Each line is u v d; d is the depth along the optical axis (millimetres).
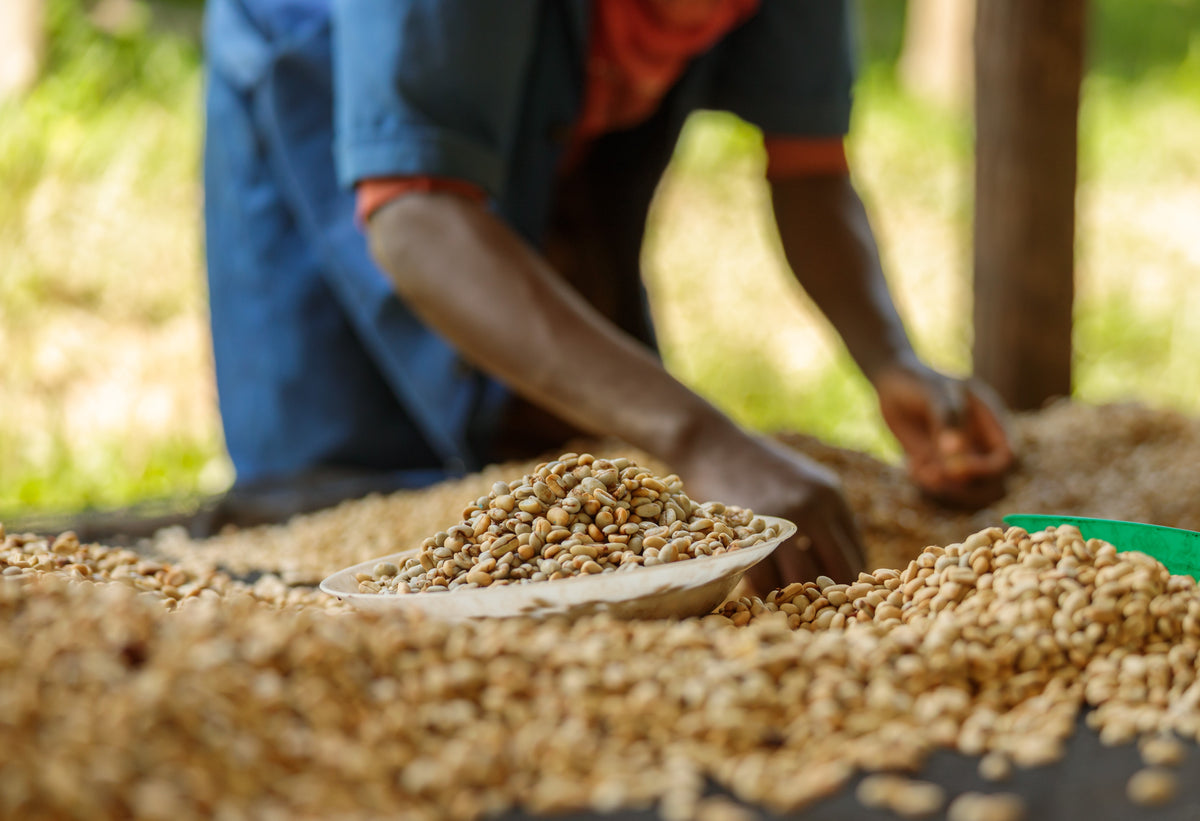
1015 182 2684
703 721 780
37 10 4641
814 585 1138
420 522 1846
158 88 4836
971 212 2818
